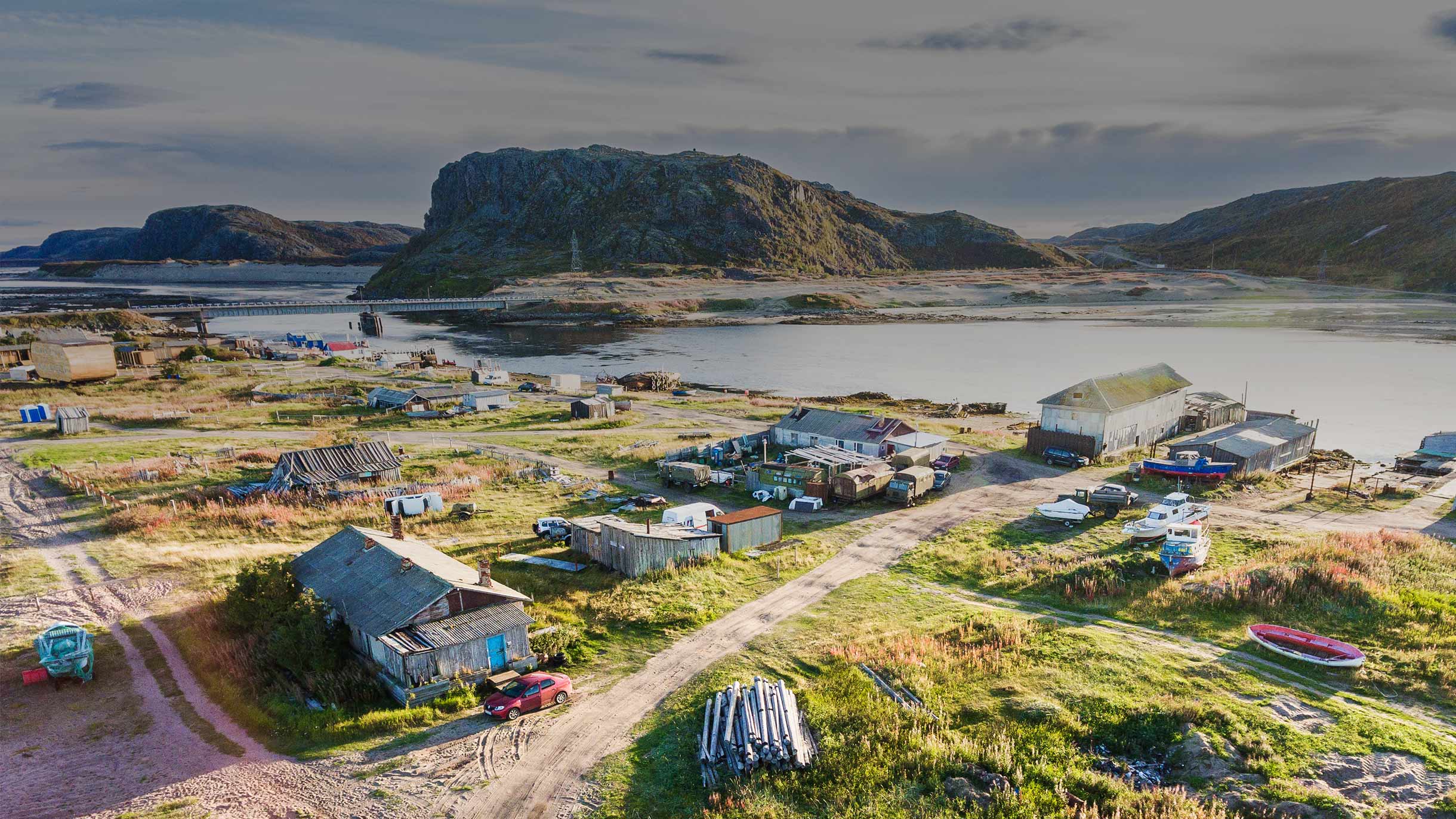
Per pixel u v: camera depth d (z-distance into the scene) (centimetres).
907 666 3266
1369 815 2219
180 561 4431
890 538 5319
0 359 12306
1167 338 19300
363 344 17762
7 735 2675
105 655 3297
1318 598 3816
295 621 3244
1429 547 4572
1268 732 2656
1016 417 10138
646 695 3095
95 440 7875
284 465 6250
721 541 4950
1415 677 3055
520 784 2470
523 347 19838
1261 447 6694
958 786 2430
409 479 6619
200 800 2331
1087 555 4828
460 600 3316
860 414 7762
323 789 2423
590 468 7256
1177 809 2278
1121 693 2967
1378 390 11631
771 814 2298
